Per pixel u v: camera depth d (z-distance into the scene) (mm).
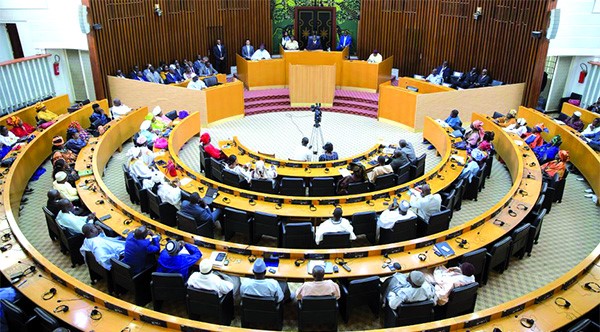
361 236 10172
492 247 8180
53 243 9656
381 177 11312
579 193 12281
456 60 19953
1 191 9867
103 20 17375
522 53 17516
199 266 7234
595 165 11938
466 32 19281
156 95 17266
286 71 20250
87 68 18562
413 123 16703
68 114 14859
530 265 9117
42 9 17016
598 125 13766
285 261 7688
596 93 17375
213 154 12625
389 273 7484
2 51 18828
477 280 8297
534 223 9094
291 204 9906
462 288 6938
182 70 20078
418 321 6832
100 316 6344
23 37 17500
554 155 12742
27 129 14070
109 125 14195
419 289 6656
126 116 15031
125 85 17609
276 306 6809
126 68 18781
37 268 7301
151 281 7430
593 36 17141
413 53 21250
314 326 7137
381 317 7688
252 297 6723
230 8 21500
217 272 7551
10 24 18516
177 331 6164
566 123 15094
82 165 11484
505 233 8570
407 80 19000
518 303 6398
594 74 17406
